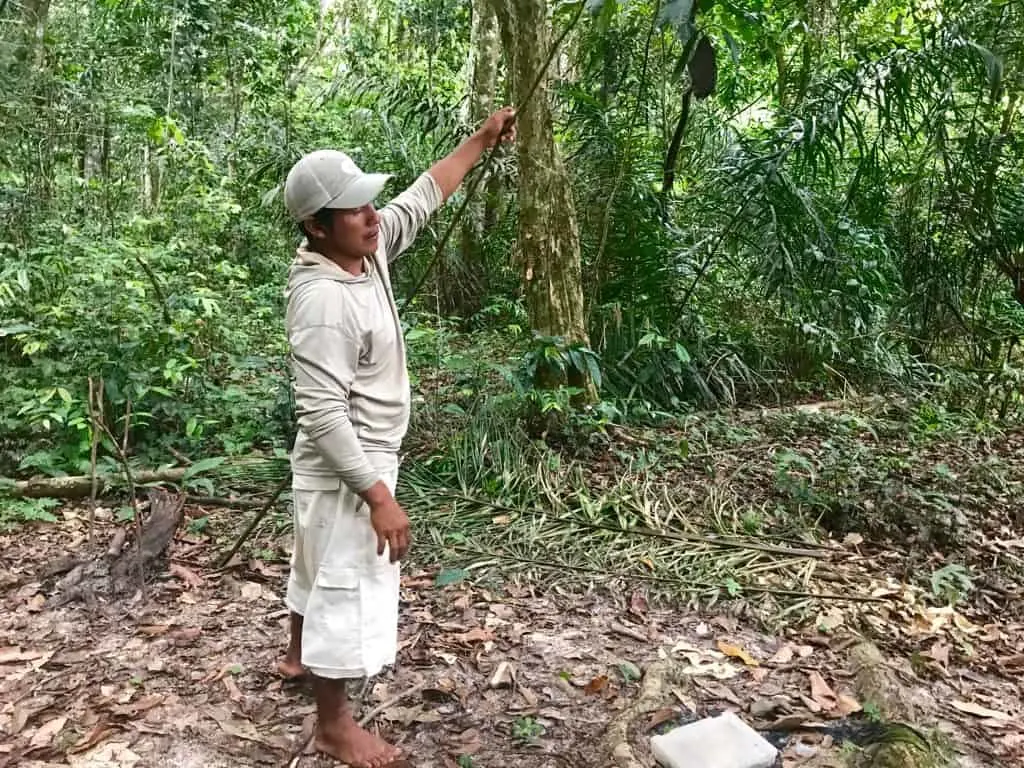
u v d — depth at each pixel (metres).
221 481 4.17
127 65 8.65
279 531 3.65
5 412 4.26
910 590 3.32
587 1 3.41
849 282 6.56
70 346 4.46
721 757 2.17
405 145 8.08
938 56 5.83
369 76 8.11
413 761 2.25
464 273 7.96
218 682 2.58
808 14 6.75
